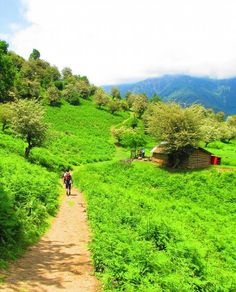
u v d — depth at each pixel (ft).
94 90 636.89
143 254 42.60
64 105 480.64
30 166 125.90
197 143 189.06
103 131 408.05
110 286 37.04
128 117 513.86
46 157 182.91
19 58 599.57
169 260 44.93
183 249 50.88
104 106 547.49
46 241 55.11
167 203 111.65
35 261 44.55
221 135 435.12
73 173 171.94
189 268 45.03
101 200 89.92
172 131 188.96
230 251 69.31
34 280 37.86
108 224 62.44
